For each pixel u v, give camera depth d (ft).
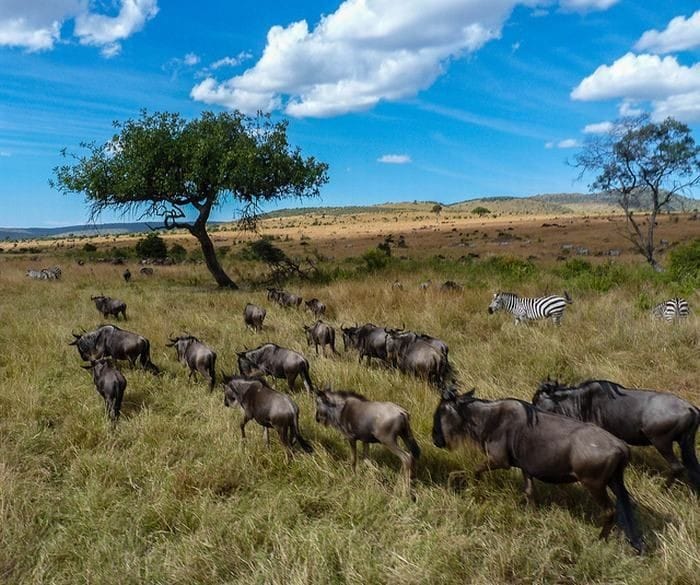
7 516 15.23
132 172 67.56
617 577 12.78
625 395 17.40
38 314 47.16
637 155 79.61
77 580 13.19
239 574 13.21
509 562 13.09
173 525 15.51
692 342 30.99
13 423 21.84
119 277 86.38
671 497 15.97
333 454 19.40
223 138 70.69
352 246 201.67
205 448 20.22
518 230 252.01
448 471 17.90
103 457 18.81
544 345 31.40
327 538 14.11
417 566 12.80
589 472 13.71
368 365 30.48
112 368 23.56
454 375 27.43
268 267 91.35
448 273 77.20
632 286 57.67
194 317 43.73
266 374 26.68
